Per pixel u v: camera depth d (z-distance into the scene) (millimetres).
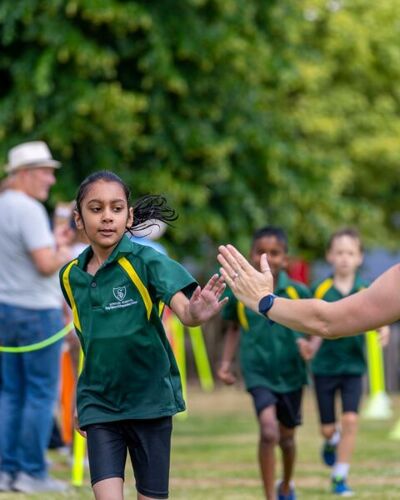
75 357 20562
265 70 38438
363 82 49906
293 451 17391
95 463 11109
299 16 40500
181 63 37125
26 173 18578
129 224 11430
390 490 18578
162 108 36875
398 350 42688
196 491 18406
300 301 9922
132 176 36219
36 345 18031
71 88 34125
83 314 11250
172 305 10688
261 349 16969
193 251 39906
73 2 33219
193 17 36188
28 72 34375
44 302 18141
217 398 38531
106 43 35656
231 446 24906
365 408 35438
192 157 37875
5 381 18500
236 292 10195
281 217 40688
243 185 39031
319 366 19719
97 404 11219
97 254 11305
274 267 17016
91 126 34500
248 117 39156
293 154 40750
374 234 50000
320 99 46969
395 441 25906
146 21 34500
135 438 11266
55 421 23531
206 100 37656
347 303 9727
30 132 34594
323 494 18234
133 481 19469
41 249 17922
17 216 17984
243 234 39031
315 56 43375
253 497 17734
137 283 11055
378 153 48531
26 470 18078
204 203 37750
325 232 42719
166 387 11250
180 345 37312
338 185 42906
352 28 47406
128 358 11094
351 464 21969
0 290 18109
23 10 33375
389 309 9617
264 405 16672
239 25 37344
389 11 49625
